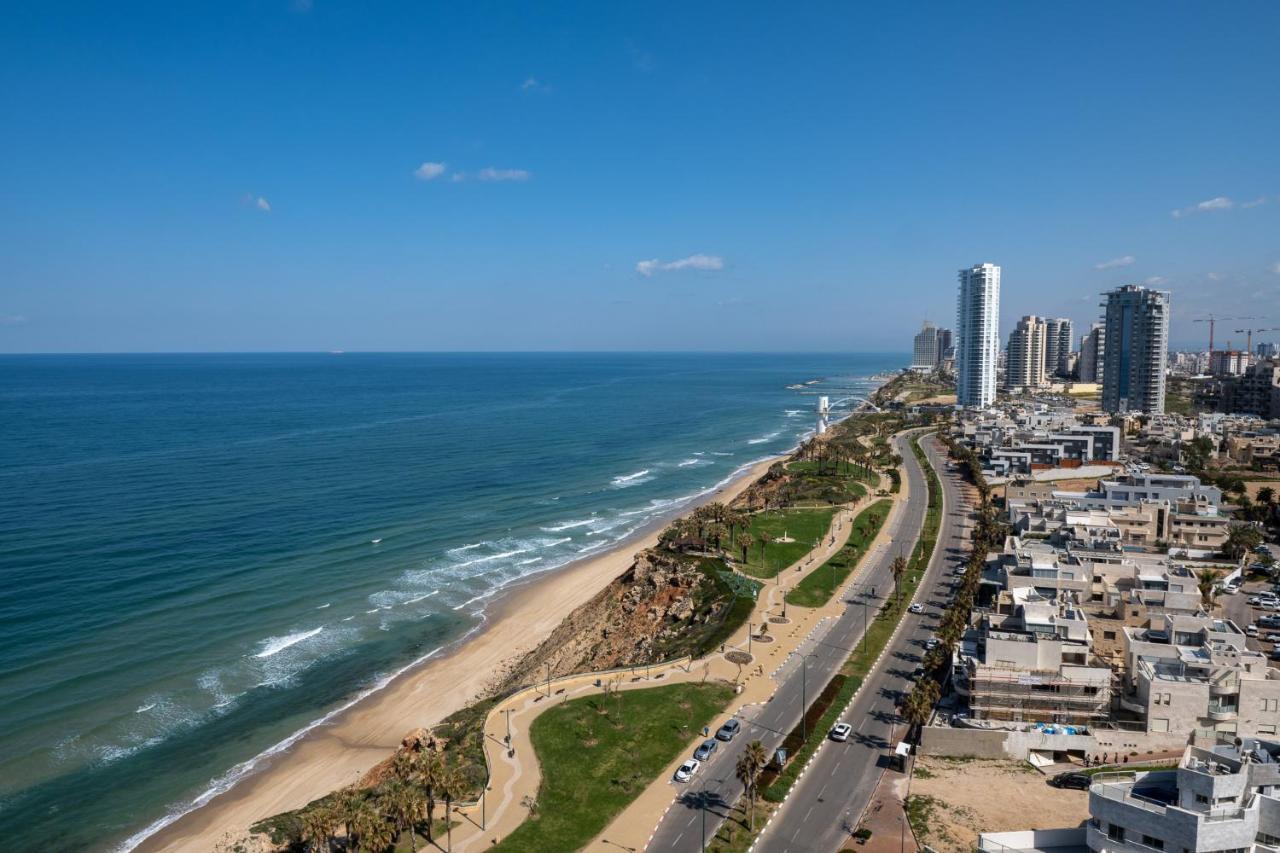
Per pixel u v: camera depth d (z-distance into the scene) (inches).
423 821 3309.5
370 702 5029.5
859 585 6565.0
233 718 4776.1
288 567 7278.5
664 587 6678.2
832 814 3506.4
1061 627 4426.7
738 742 4116.6
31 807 3875.5
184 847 3587.6
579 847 3307.1
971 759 3973.9
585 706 4515.3
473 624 6314.0
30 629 5679.1
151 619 5974.4
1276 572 6486.2
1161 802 2721.5
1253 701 3848.4
